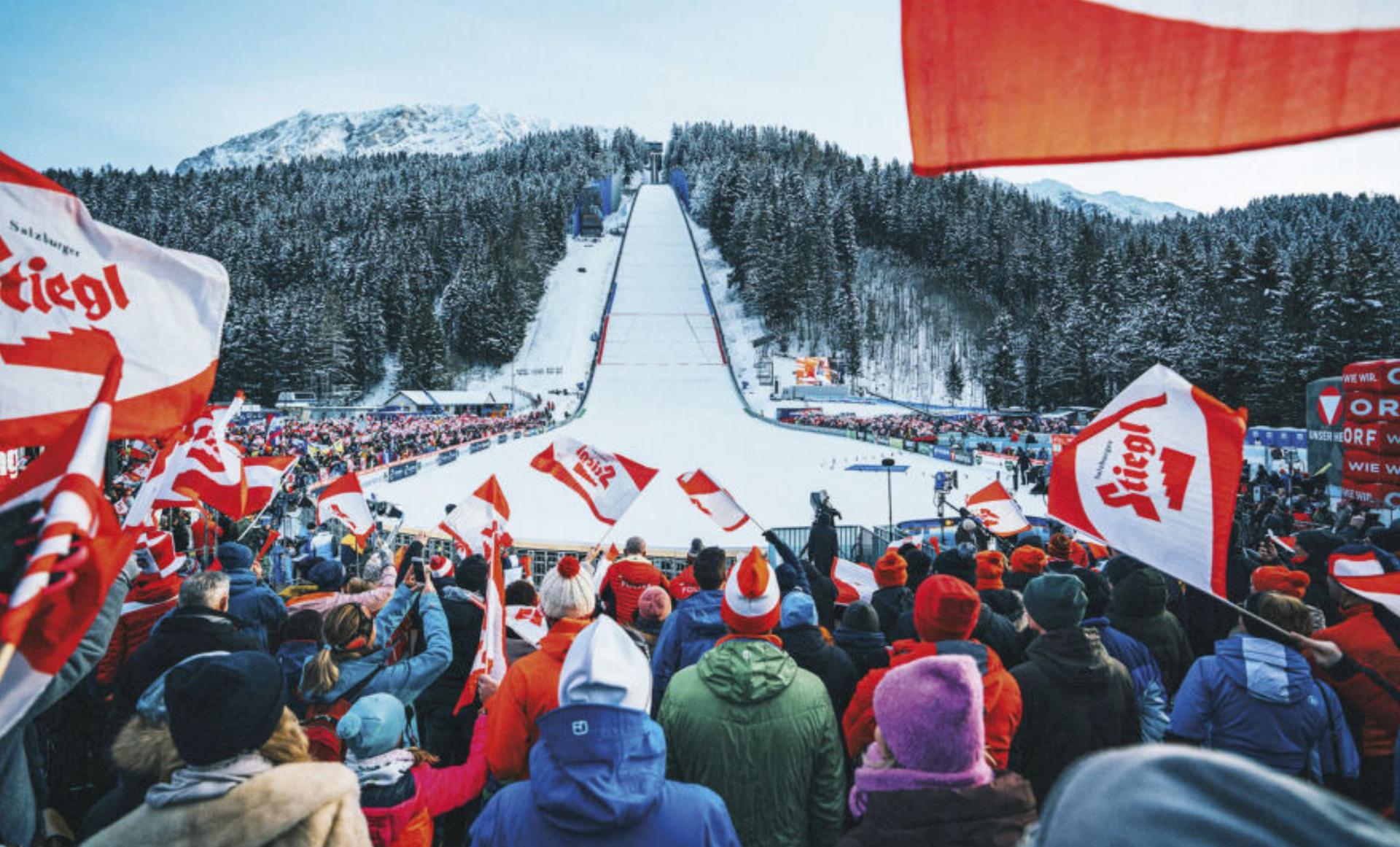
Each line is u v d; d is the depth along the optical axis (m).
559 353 113.88
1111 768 0.92
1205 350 60.84
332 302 106.50
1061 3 2.18
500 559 4.31
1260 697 3.31
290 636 4.39
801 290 117.69
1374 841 0.67
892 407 88.62
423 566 4.38
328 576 6.89
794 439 53.59
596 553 7.98
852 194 157.38
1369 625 3.76
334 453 37.94
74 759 4.45
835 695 4.02
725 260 147.25
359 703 3.09
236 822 1.84
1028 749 3.33
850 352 110.38
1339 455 19.48
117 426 3.32
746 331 116.44
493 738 3.33
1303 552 6.09
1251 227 157.75
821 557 10.70
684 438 54.25
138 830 1.85
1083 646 3.37
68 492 1.83
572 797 2.14
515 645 5.02
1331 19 1.87
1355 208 194.88
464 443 45.53
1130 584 4.66
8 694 1.77
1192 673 3.54
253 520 9.66
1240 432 3.97
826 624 7.15
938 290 142.00
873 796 2.05
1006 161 2.23
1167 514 4.11
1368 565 4.51
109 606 2.74
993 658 3.16
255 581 5.74
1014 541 11.83
